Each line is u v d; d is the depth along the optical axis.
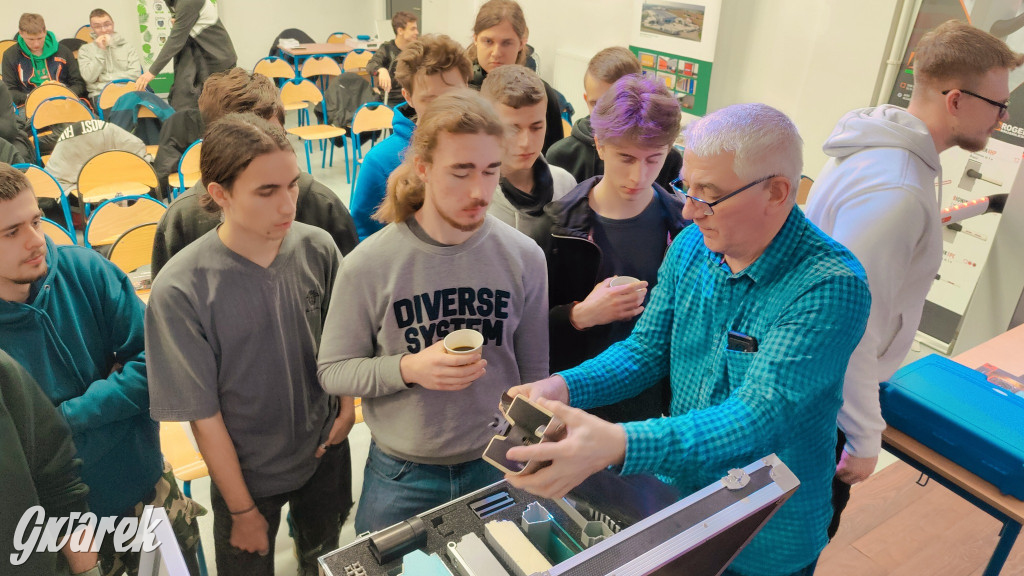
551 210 1.71
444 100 1.27
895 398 1.78
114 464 1.50
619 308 1.52
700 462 0.96
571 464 0.87
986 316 2.83
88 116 5.35
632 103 1.51
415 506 1.49
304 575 1.87
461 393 1.44
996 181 3.47
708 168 1.04
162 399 1.46
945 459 1.71
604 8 5.95
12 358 1.24
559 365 1.76
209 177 1.37
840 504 1.74
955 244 3.71
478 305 1.42
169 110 5.08
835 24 4.12
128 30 8.29
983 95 1.52
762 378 1.05
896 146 1.53
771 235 1.09
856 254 1.49
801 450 1.14
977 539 2.30
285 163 1.37
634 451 0.91
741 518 0.75
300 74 7.87
